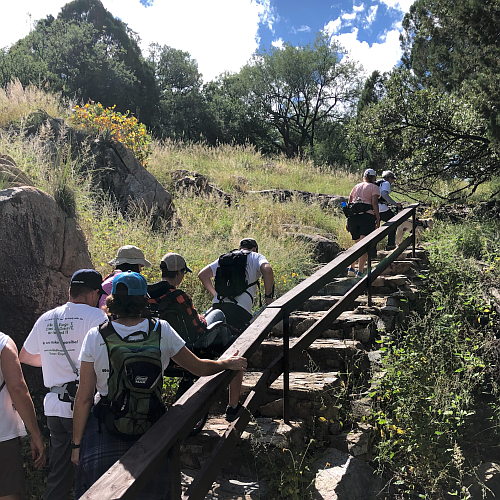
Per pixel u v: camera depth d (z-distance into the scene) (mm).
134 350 2146
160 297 3102
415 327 4914
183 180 9914
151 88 37125
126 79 30000
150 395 2156
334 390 3871
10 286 3498
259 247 6984
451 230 8148
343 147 37656
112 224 6641
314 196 11281
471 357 4352
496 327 5098
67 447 2752
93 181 7629
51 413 2695
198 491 2334
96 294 2902
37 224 3732
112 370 2137
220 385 2469
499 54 10688
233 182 11484
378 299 5535
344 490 3090
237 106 38281
